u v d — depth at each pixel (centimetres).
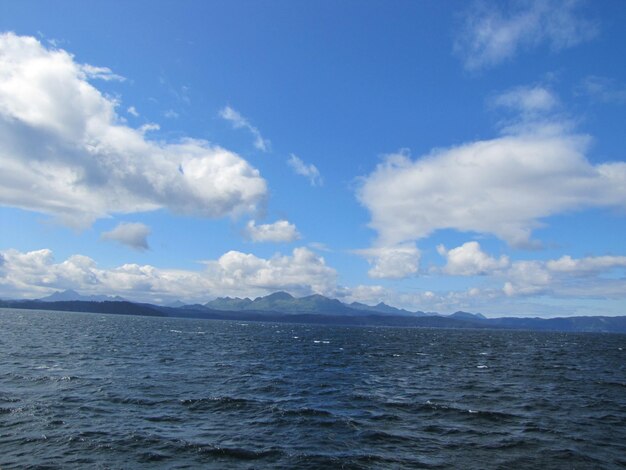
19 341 7162
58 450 1925
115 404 2828
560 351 10350
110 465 1775
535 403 3256
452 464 1883
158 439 2130
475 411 2906
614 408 3162
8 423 2292
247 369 4912
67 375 3850
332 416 2702
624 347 13788
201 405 2906
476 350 9775
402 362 6369
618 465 1922
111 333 11306
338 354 7550
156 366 4834
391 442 2189
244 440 2170
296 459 1898
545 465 1891
